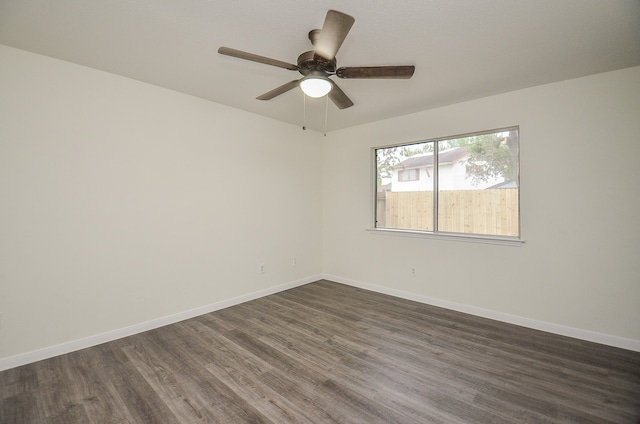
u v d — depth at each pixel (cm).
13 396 190
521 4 168
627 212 247
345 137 446
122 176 272
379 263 410
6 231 218
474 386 200
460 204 346
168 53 228
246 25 191
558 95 275
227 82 282
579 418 170
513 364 226
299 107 352
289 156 423
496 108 308
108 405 182
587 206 264
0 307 216
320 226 475
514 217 311
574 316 271
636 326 245
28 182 226
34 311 230
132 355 240
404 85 282
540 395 190
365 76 202
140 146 282
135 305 281
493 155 323
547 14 177
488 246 318
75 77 246
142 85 283
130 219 278
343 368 222
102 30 198
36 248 230
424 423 167
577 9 172
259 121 384
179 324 303
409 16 179
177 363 229
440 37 201
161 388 198
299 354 243
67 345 244
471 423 167
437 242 355
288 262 426
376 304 362
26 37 206
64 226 242
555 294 280
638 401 183
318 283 456
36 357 230
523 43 209
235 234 361
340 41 161
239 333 282
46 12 178
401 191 396
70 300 246
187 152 316
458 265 339
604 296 258
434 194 363
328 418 171
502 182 318
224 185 349
